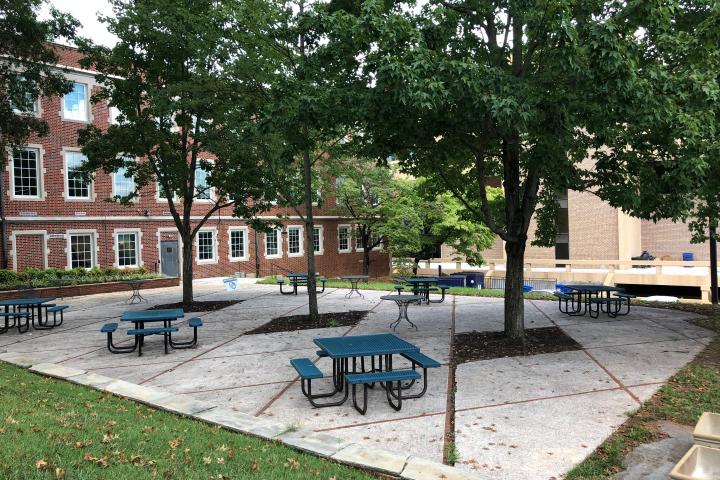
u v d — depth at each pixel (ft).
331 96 31.04
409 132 30.53
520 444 18.26
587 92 25.49
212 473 15.19
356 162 94.89
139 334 33.53
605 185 31.81
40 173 82.07
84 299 69.21
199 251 103.30
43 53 52.24
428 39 31.27
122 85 51.85
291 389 25.66
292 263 120.26
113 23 50.57
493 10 30.94
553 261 108.88
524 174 45.65
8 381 26.23
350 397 24.25
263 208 57.72
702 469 13.83
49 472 14.21
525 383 25.64
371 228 111.65
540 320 44.55
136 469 15.08
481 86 25.99
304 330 41.63
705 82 25.73
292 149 34.35
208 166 57.00
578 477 15.70
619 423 20.08
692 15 33.83
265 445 17.90
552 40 27.32
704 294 86.89
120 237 92.38
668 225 141.18
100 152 51.65
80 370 29.55
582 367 28.50
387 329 41.04
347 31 27.25
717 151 28.78
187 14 45.21
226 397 24.56
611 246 127.54
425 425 20.27
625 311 49.83
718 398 22.77
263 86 44.60
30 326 47.32
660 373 26.99
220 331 42.29
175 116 53.01
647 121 25.12
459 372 28.02
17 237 79.87
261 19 40.24
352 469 16.02
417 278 61.93
